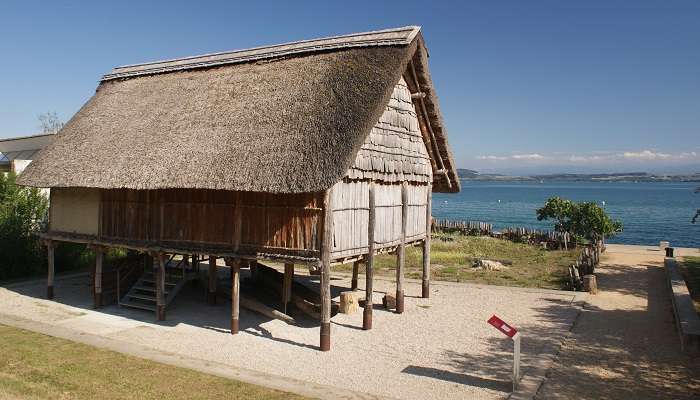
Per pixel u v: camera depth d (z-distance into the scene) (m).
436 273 25.05
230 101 16.16
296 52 16.81
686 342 12.95
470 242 36.12
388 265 27.72
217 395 9.80
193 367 11.46
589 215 35.50
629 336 14.40
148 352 12.53
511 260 28.91
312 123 13.48
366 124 12.97
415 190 18.61
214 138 14.83
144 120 17.39
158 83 19.31
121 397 9.60
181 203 15.83
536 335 14.55
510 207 112.44
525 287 21.61
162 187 14.23
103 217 17.64
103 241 17.42
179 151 15.01
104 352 12.35
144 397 9.62
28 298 19.06
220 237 15.02
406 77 16.97
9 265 22.94
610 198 151.62
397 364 12.20
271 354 12.95
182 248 15.55
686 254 31.23
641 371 11.62
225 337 14.52
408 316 16.94
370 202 15.30
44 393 9.72
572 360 12.39
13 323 15.05
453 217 81.38
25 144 31.20
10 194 23.53
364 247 15.11
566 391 10.42
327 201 13.12
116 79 21.14
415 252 31.88
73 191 18.53
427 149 19.19
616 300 18.97
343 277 24.59
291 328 15.62
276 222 13.98
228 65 18.31
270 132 13.97
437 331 15.13
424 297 19.59
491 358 12.61
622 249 34.47
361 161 14.59
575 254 30.92
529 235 36.34
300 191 12.10
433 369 11.82
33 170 18.05
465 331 15.11
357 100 13.66
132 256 19.48
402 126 17.06
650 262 28.28
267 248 14.06
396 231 17.06
